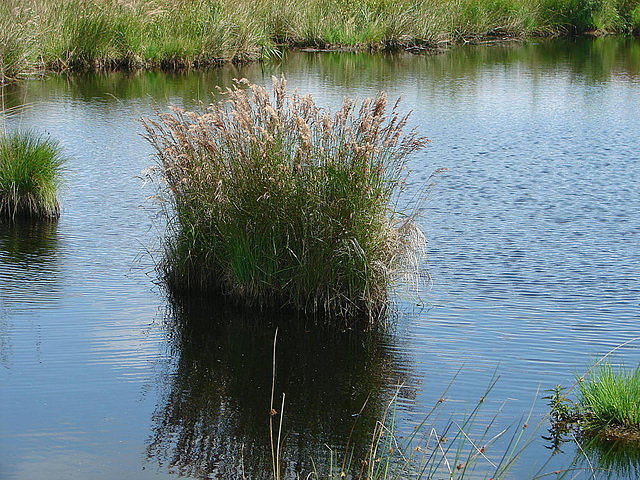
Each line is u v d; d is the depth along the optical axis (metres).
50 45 23.11
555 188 12.03
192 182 7.95
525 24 35.62
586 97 20.47
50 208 10.36
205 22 25.83
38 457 4.99
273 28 29.50
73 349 6.59
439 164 13.48
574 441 5.30
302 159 7.63
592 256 9.04
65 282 8.07
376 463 5.04
